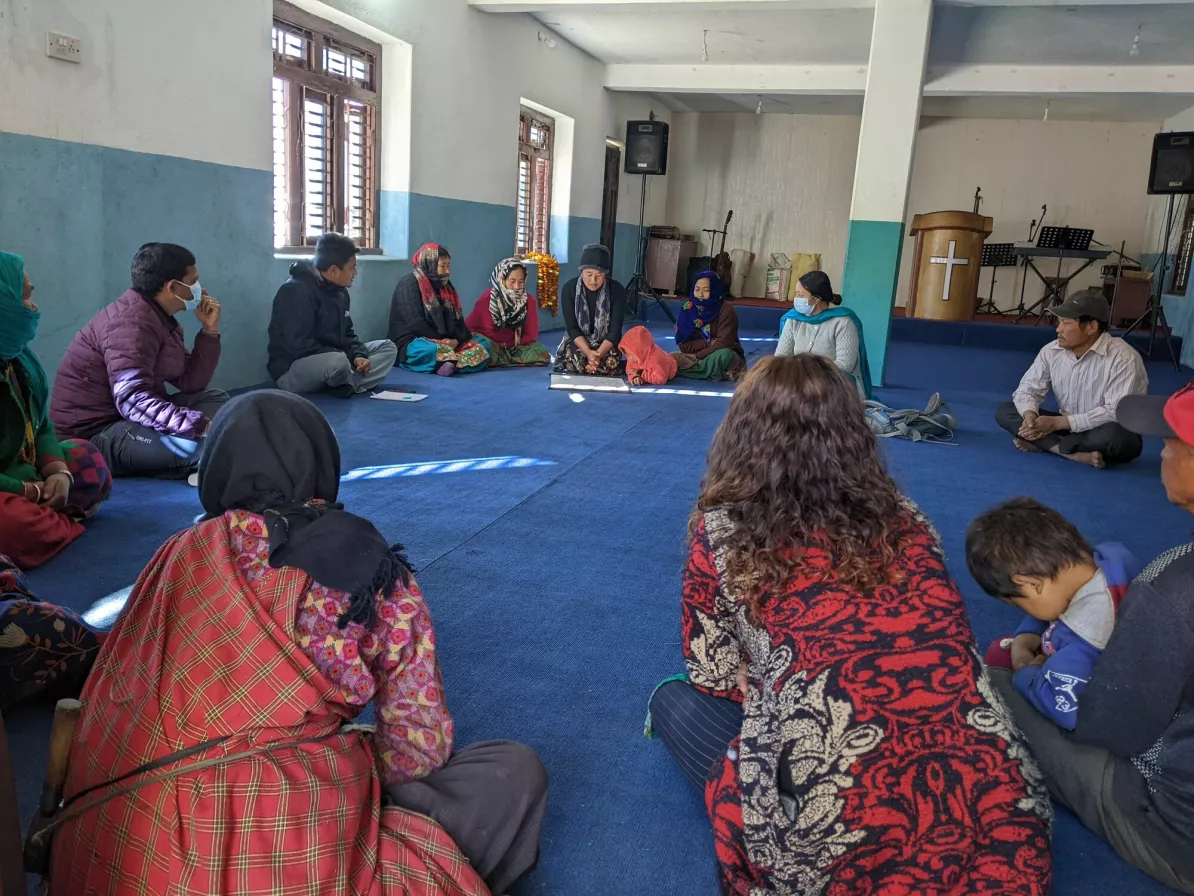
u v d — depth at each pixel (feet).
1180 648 4.33
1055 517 5.35
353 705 3.55
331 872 3.25
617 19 26.30
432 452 13.07
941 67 28.99
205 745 3.24
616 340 20.49
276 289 17.49
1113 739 4.61
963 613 3.69
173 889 3.11
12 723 5.65
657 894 4.63
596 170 33.68
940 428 16.16
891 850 3.43
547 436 14.58
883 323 21.98
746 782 3.66
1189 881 4.62
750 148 43.01
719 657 4.56
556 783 5.47
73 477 9.09
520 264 21.79
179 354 11.41
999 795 3.46
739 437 4.01
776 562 3.70
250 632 3.34
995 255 36.63
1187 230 32.96
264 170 16.78
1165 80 27.61
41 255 12.55
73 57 12.58
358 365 16.60
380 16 19.75
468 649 7.08
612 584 8.58
